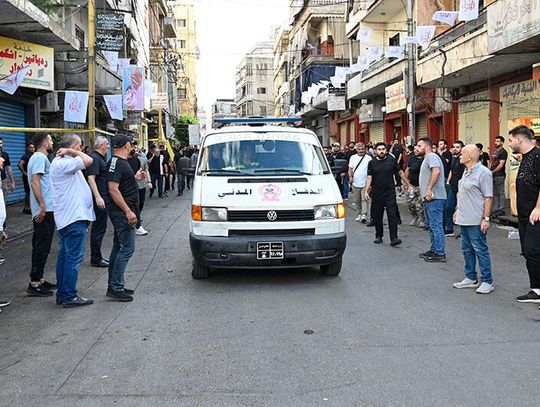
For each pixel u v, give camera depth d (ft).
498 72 52.11
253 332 17.46
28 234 37.65
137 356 15.57
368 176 33.47
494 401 12.56
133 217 20.89
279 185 23.77
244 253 22.38
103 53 66.69
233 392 13.15
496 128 54.75
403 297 21.53
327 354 15.51
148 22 126.62
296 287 23.08
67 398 12.97
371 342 16.46
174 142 177.47
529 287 23.09
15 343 16.87
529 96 48.91
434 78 56.39
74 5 60.29
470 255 22.97
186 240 35.35
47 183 22.18
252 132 27.43
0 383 13.91
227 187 23.71
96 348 16.28
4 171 41.73
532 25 36.50
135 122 90.02
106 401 12.78
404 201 59.67
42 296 22.31
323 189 23.98
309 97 117.70
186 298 21.61
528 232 20.71
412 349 15.87
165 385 13.60
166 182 70.85
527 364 14.73
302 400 12.69
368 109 93.30
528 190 20.74
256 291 22.49
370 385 13.44
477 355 15.38
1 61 43.80
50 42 49.88
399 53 66.80
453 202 36.45
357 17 95.20
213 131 27.99
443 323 18.28
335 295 21.81
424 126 75.00
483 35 45.70
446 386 13.35
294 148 26.53
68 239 20.47
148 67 122.93
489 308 20.04
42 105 59.11
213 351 15.85
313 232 22.97
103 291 22.94
